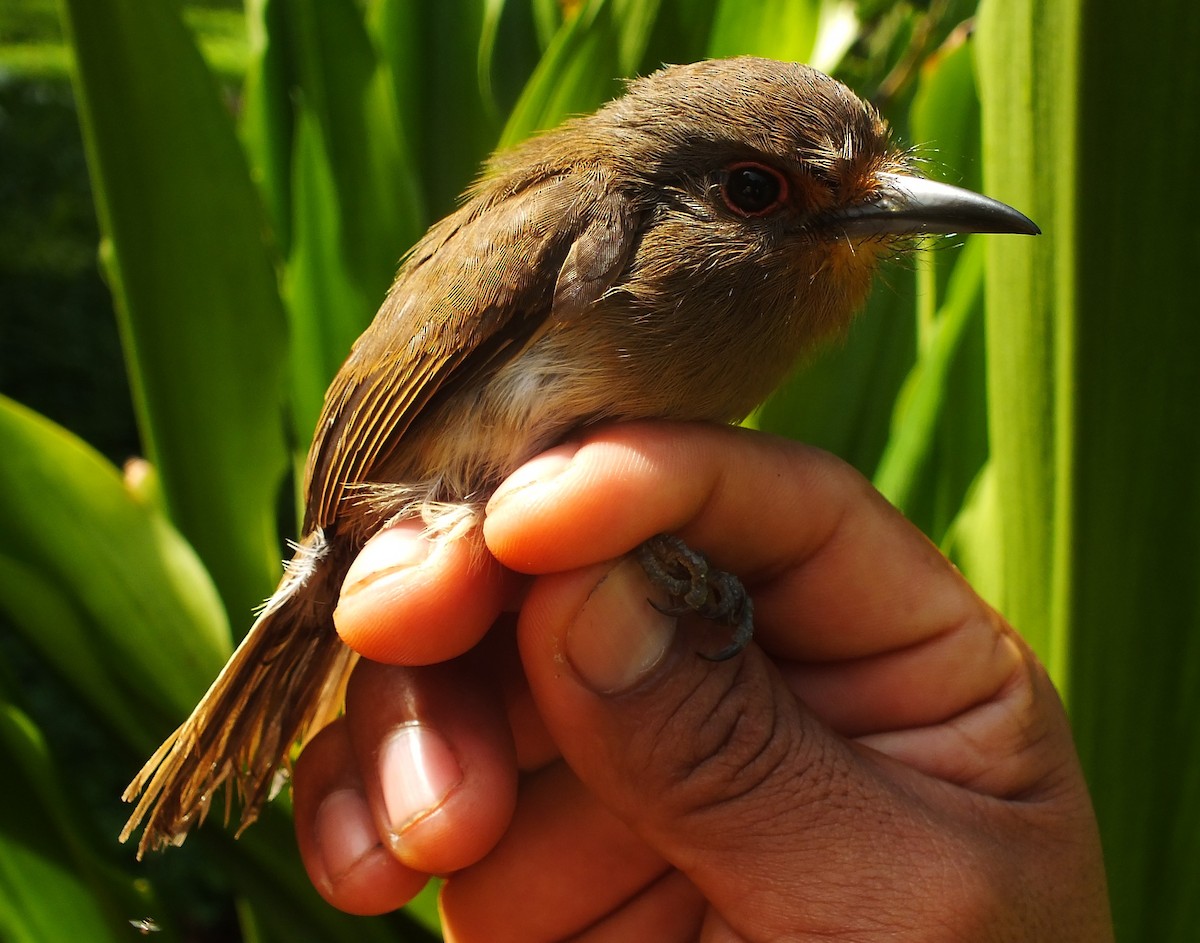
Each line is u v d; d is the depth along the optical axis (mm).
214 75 415
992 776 352
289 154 458
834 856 336
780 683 345
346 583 357
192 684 410
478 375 363
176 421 425
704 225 364
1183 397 360
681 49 438
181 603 407
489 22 477
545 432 362
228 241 420
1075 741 377
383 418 369
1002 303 377
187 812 373
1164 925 377
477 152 470
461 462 365
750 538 353
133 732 413
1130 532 367
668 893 368
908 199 367
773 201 367
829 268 371
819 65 447
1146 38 350
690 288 362
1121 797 377
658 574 348
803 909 336
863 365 424
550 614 343
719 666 343
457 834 354
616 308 360
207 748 374
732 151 365
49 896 398
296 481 448
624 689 341
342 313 438
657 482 343
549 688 344
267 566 433
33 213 1206
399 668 363
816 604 358
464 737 359
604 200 364
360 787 367
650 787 341
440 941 422
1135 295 358
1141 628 370
